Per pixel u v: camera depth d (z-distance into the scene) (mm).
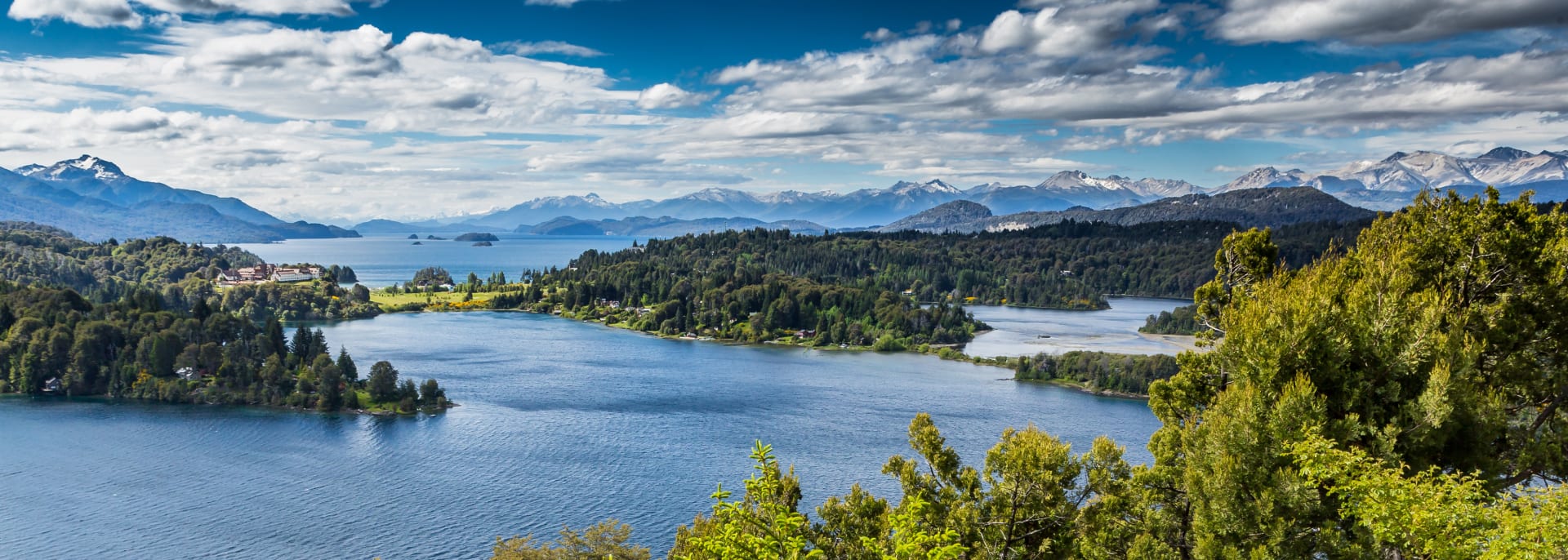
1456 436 33031
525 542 82062
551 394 186875
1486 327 36906
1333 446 30844
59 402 183750
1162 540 39438
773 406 176250
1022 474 37344
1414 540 28391
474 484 123562
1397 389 33281
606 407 174250
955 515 38969
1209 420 36469
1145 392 191125
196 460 136625
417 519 109500
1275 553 32531
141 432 156250
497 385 197000
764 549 27094
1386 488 28578
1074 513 39625
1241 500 33719
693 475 127500
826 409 173250
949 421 162125
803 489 119500
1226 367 38469
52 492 119625
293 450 143125
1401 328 34094
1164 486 40062
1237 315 37938
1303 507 32188
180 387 185500
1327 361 34625
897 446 143125
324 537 103375
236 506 114188
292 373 193375
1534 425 36156
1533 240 37000
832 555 36219
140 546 100312
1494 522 26781
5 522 107562
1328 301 35219
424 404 171500
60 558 96750
